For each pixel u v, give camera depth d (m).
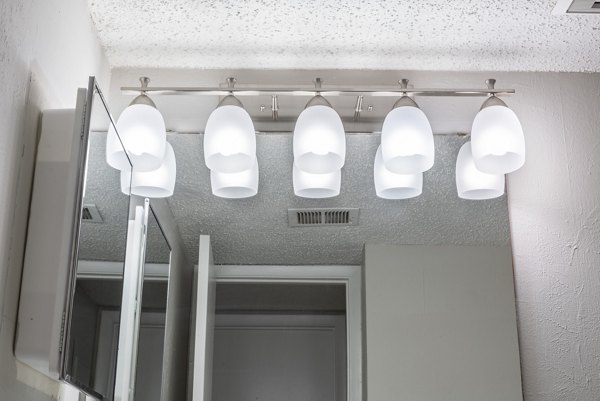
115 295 1.51
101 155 1.41
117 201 1.54
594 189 1.93
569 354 1.82
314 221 1.91
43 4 1.43
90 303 1.33
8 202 1.24
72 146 1.29
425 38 1.92
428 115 1.97
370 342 1.82
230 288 1.86
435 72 2.00
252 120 1.95
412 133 1.80
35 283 1.28
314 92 1.86
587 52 1.95
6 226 1.23
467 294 1.86
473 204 1.92
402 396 1.79
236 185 1.90
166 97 1.97
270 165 1.94
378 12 1.82
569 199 1.92
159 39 1.92
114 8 1.80
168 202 1.91
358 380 1.80
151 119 1.82
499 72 2.00
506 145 1.81
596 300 1.85
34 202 1.33
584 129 1.97
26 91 1.33
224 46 1.95
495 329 1.83
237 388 1.79
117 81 2.00
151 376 1.77
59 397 1.53
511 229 1.91
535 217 1.91
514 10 1.80
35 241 1.31
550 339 1.83
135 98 1.86
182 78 2.01
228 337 1.82
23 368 1.32
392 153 1.81
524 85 2.01
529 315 1.85
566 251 1.89
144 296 1.82
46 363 1.26
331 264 1.88
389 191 1.92
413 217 1.91
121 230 1.57
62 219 1.32
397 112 1.83
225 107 1.84
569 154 1.96
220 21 1.86
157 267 1.86
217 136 1.81
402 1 1.78
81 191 1.27
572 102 1.99
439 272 1.87
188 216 1.90
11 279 1.25
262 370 1.80
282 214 1.91
